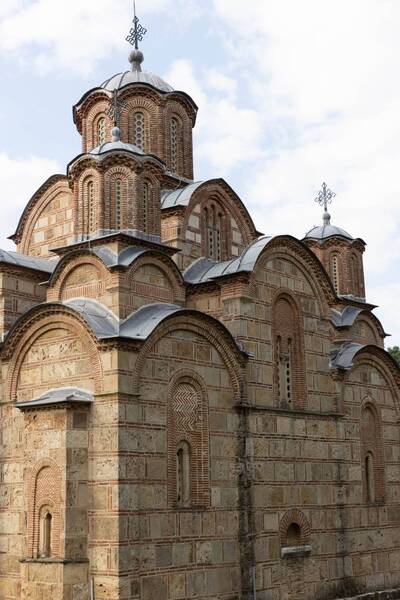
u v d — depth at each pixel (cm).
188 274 3062
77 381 2495
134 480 2367
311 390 3089
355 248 4169
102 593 2297
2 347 2709
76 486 2377
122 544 2300
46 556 2392
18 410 2645
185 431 2562
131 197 2753
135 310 2603
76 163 2814
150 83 3500
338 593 3011
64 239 3300
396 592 3250
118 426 2355
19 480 2595
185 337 2605
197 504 2558
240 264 2883
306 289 3152
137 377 2430
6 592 2542
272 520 2781
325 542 3002
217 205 3312
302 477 2945
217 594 2553
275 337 2972
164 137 3438
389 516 3375
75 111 3534
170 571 2425
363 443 3328
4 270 2842
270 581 2727
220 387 2694
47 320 2595
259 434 2794
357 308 3981
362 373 3381
